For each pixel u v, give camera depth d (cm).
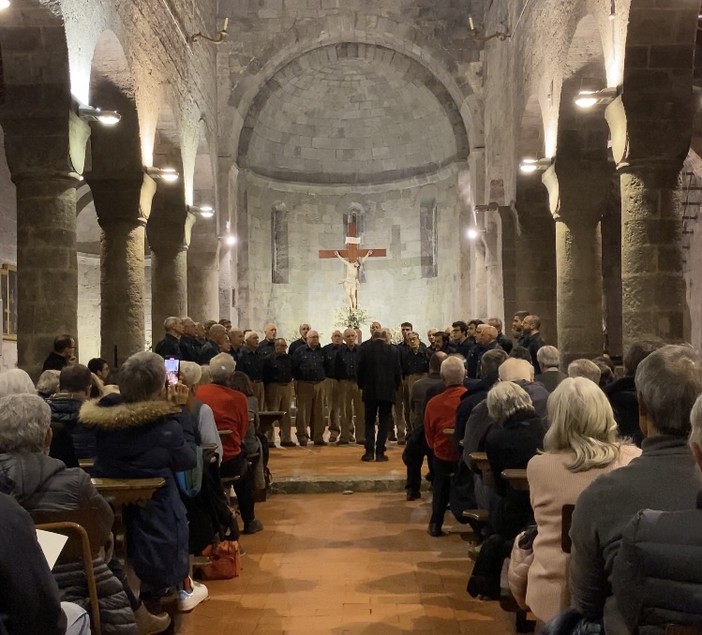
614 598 250
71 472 346
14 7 793
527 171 1273
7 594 230
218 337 1071
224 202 1975
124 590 397
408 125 2311
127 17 1080
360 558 664
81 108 867
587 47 1061
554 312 1455
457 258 2162
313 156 2392
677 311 847
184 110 1506
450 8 1994
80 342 2034
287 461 1112
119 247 1159
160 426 462
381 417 1114
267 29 1992
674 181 851
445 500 731
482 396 630
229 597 564
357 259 2181
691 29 822
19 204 853
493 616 518
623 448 354
